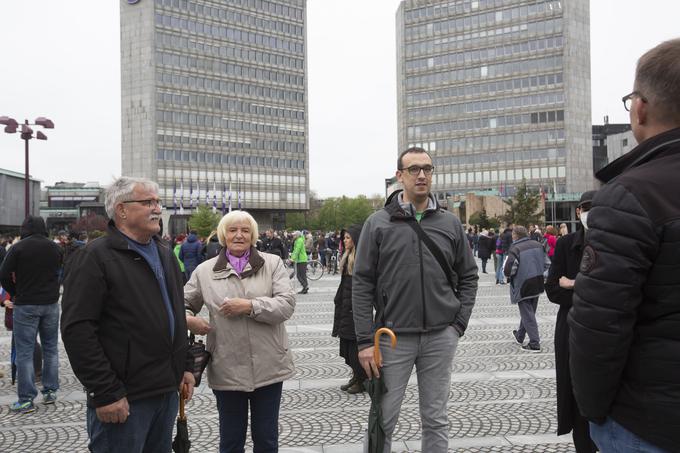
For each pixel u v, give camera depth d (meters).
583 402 1.98
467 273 4.05
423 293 3.83
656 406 1.82
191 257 16.59
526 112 106.19
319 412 6.05
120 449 3.05
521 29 106.81
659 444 1.82
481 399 6.44
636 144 2.10
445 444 3.93
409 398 6.51
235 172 111.38
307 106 121.62
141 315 3.10
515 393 6.69
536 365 8.17
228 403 3.90
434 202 4.05
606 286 1.84
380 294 3.92
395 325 3.84
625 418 1.90
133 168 104.81
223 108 110.62
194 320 3.82
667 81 1.91
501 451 4.82
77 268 3.03
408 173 3.94
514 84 107.25
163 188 103.69
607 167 2.09
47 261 6.38
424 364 3.92
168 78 105.12
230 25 111.81
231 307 3.76
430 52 114.38
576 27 104.19
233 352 3.87
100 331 3.06
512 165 107.00
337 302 6.91
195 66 107.81
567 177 102.94
